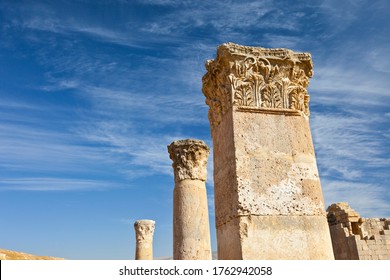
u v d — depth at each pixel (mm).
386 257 29562
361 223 31828
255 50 9453
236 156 8578
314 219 8609
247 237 8016
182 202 15148
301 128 9352
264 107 9188
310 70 9883
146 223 29328
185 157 15703
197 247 14391
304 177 8914
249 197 8336
